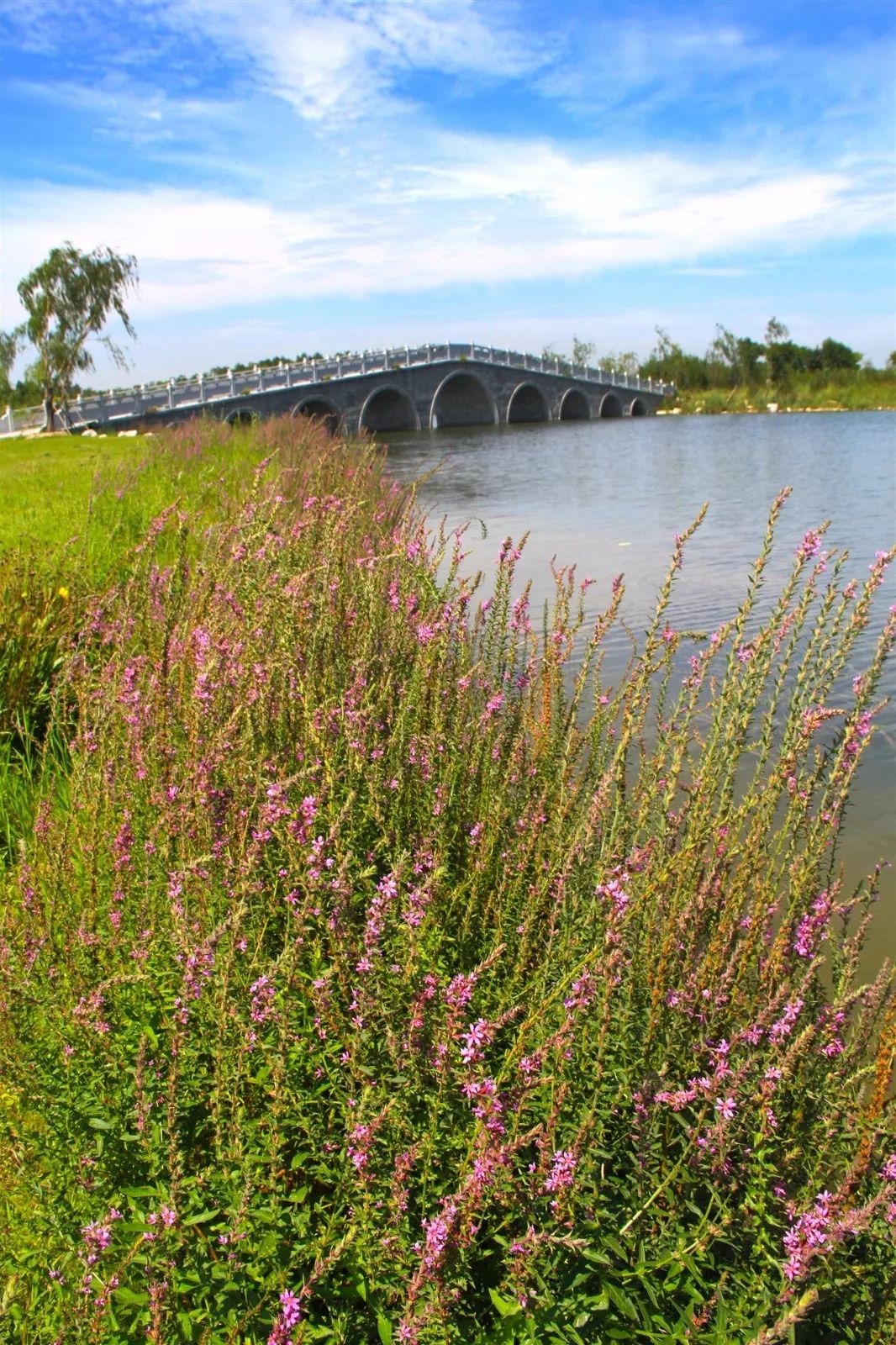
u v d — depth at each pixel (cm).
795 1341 226
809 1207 237
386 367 6600
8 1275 247
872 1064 282
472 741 417
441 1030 253
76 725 553
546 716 446
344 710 391
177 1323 229
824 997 304
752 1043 263
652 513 2086
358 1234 240
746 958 296
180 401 5197
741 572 1355
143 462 1628
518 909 335
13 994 279
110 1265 238
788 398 9256
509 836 379
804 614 363
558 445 4819
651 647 390
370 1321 241
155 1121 263
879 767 691
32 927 330
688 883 309
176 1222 236
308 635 457
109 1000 296
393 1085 264
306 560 538
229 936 295
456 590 528
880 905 525
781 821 443
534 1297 227
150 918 325
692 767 381
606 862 314
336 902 288
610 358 11881
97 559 880
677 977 286
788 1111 266
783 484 2580
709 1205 243
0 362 4900
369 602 482
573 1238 222
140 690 465
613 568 1398
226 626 483
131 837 368
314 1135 260
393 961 286
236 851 340
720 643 380
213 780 364
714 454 3884
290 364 6031
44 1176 265
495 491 2630
